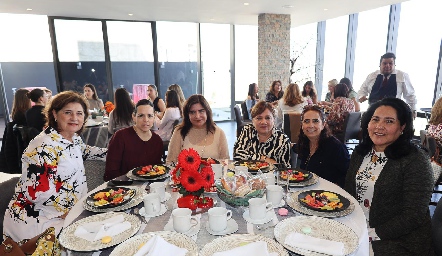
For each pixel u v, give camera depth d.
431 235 1.33
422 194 1.30
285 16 6.13
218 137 2.20
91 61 6.48
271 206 1.27
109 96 6.76
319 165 1.92
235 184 1.23
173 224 1.09
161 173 1.66
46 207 1.49
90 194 1.41
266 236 1.06
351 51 6.69
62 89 6.38
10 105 6.04
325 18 6.58
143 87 7.04
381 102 1.48
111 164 1.97
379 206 1.43
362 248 1.01
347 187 1.65
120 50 6.66
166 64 7.16
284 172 1.69
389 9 5.62
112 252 0.94
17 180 1.76
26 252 1.11
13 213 1.46
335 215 1.17
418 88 5.16
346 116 3.89
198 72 7.48
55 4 4.80
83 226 1.08
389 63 3.68
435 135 2.35
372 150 1.57
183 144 2.20
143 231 1.10
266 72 6.21
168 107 3.95
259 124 2.10
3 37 5.75
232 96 7.81
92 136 3.63
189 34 7.18
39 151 1.45
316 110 1.91
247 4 5.08
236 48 7.55
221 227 1.07
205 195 1.45
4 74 5.90
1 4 4.71
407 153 1.38
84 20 6.19
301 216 1.15
